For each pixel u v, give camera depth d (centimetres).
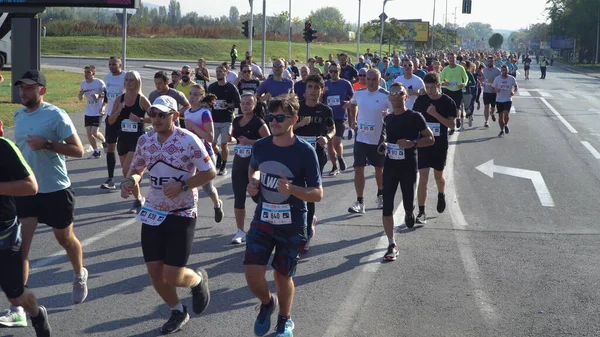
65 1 2127
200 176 504
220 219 841
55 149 533
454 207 991
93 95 1379
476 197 1062
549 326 554
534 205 1011
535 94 3522
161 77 978
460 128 1925
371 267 703
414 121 754
